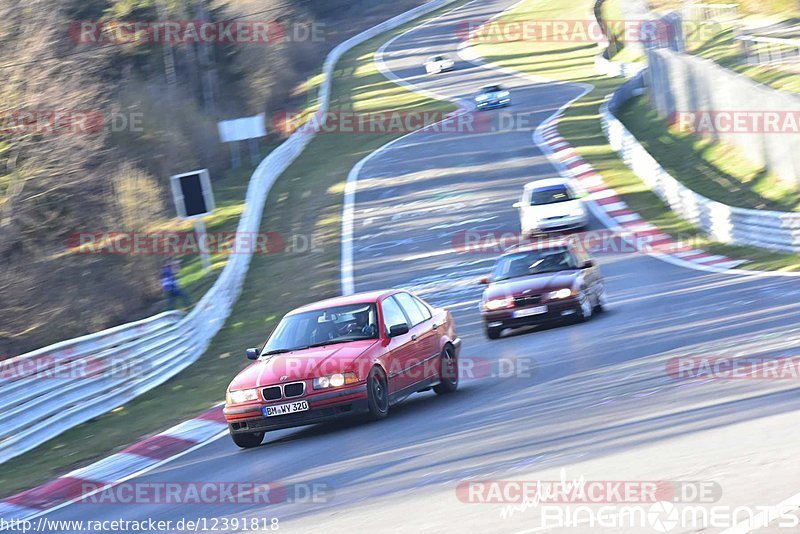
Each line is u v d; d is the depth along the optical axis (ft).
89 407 100.94
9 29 199.11
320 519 47.01
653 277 143.23
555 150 281.54
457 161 290.97
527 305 111.96
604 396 66.85
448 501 45.55
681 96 267.18
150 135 278.26
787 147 192.24
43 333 179.42
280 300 168.96
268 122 407.03
